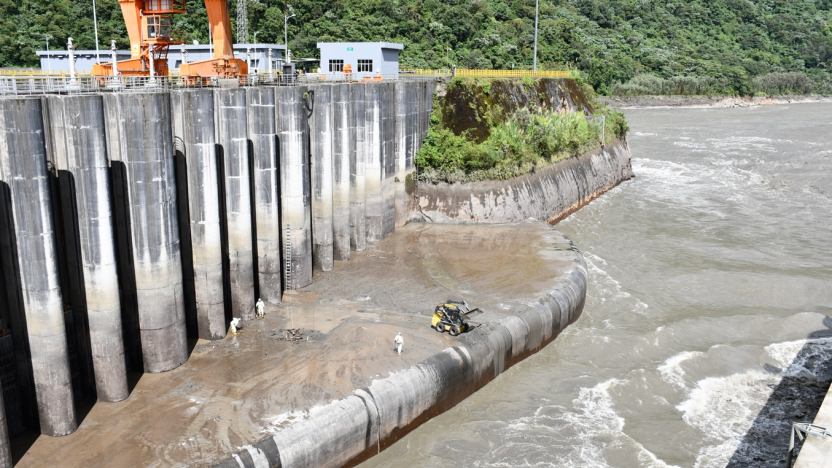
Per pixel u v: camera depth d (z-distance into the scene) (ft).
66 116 98.84
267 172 138.92
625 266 191.31
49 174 102.06
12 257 94.38
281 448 95.30
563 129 254.27
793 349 145.79
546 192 230.48
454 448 110.63
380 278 161.89
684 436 115.85
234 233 132.77
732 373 136.46
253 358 120.16
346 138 168.86
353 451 104.37
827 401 92.73
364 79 215.31
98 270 100.99
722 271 186.29
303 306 144.15
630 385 130.11
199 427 98.78
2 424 86.63
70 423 97.50
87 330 105.29
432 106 224.12
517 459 108.27
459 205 210.59
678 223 234.99
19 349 97.04
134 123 106.22
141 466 90.12
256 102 136.05
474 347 126.00
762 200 268.62
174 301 115.14
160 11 154.51
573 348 144.25
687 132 465.47
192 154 121.90
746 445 113.50
